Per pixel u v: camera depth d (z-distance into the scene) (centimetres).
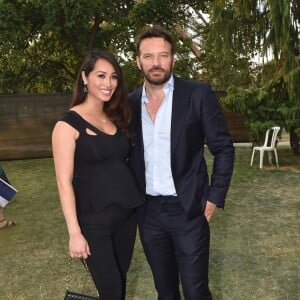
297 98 951
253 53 1049
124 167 225
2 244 471
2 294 349
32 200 672
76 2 1102
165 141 229
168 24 1358
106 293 227
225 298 332
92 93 220
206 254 237
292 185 757
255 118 1005
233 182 782
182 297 331
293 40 956
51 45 1465
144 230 243
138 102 236
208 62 1700
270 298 332
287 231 497
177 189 229
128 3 1401
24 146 1138
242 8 993
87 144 213
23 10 1237
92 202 217
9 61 1272
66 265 406
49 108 1145
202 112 225
